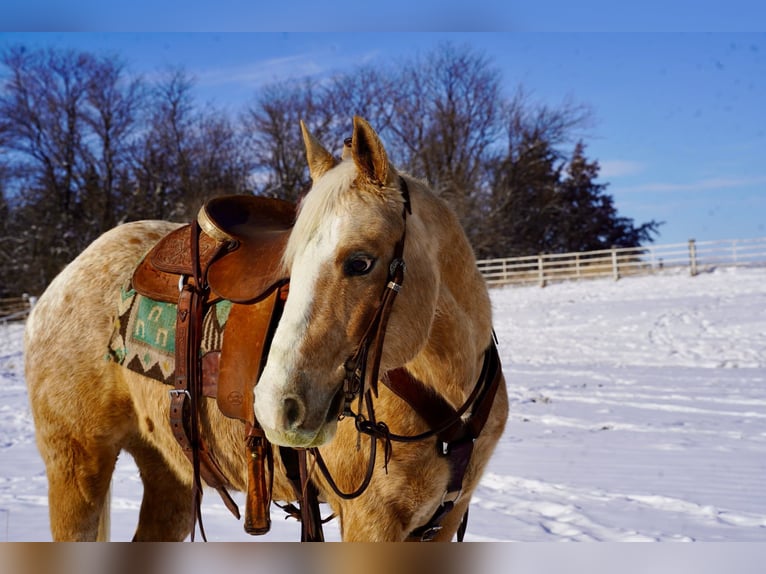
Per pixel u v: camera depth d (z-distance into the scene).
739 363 12.00
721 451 6.22
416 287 2.33
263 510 2.57
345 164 2.38
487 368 2.68
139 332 3.06
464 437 2.58
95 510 3.27
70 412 3.23
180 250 3.05
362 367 2.21
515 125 30.95
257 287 2.61
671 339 14.62
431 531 2.64
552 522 4.43
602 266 23.39
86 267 3.42
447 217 2.54
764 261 22.27
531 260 29.25
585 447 6.51
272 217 3.17
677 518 4.44
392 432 2.51
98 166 29.05
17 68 27.22
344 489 2.55
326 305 2.19
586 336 15.70
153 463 3.43
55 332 3.34
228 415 2.63
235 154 28.75
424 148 28.83
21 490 5.44
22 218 29.17
